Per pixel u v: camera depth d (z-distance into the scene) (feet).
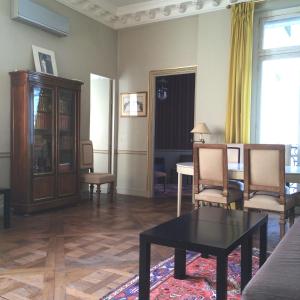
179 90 25.03
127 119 19.62
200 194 11.38
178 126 25.12
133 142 19.44
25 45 14.44
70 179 15.25
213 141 16.74
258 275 4.18
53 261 8.36
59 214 13.71
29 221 12.45
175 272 7.51
